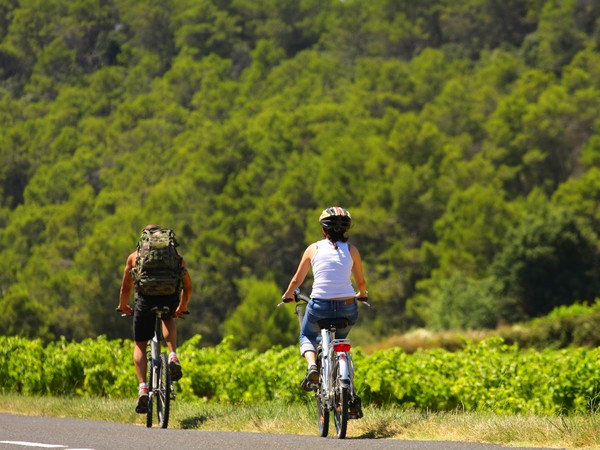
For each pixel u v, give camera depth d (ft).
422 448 63.46
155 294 88.63
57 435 77.51
